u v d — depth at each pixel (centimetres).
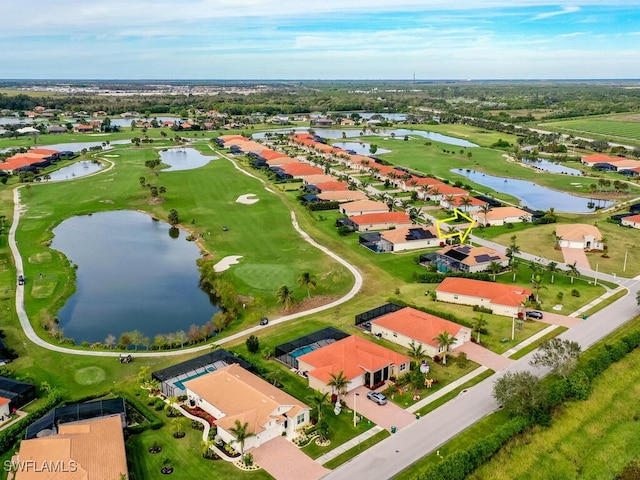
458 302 12150
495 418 7962
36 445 6844
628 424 7906
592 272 14062
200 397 8256
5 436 7488
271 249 16112
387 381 9075
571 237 16025
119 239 17600
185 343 10612
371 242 16100
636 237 17050
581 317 11375
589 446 7406
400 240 15975
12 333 10938
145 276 14512
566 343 9069
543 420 7688
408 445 7381
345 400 8531
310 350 9856
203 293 13425
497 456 7069
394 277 13900
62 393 8725
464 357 9519
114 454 6900
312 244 16550
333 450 7319
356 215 19362
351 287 13250
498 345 10225
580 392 8306
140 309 12488
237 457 7200
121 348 10444
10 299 12662
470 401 8419
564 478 6819
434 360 9725
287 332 10925
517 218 18988
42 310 11919
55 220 19238
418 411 8194
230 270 14375
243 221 19025
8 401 8188
